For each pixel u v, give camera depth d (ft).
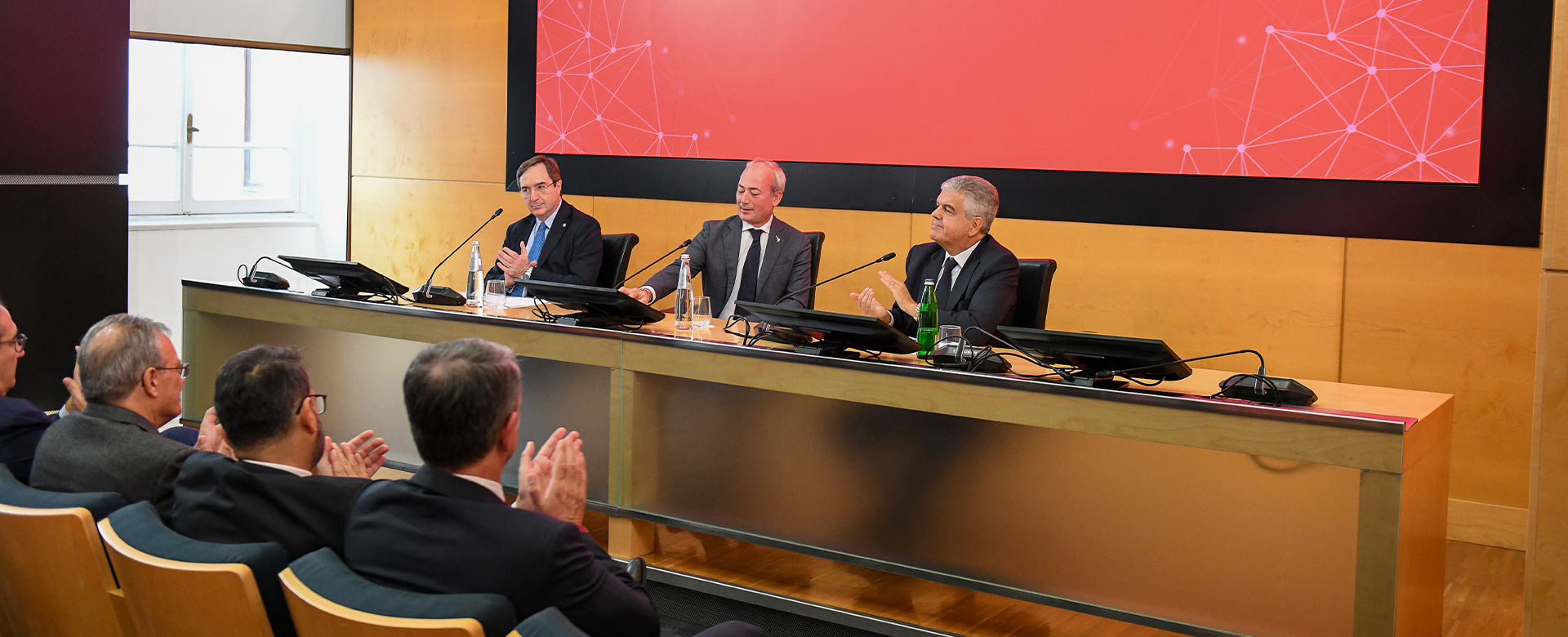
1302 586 7.88
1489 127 12.41
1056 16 14.69
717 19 17.22
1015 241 15.25
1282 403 7.97
